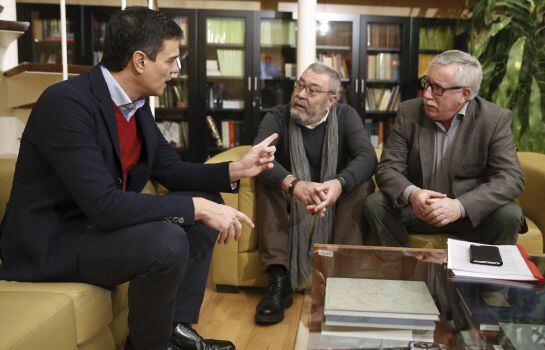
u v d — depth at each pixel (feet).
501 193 6.22
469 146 6.59
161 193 6.86
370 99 15.61
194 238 5.08
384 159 7.10
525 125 12.13
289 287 7.13
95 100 4.45
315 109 7.18
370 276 4.76
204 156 15.15
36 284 4.30
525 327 3.89
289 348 5.94
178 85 15.20
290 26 15.11
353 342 3.77
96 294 4.31
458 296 4.35
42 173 4.42
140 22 4.49
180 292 5.06
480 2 13.14
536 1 12.18
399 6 15.96
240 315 6.89
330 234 7.22
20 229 4.38
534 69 12.32
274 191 7.09
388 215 6.70
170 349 4.99
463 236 6.70
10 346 3.25
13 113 8.61
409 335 3.84
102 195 4.20
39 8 14.43
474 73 6.36
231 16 14.69
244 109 15.08
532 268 4.73
